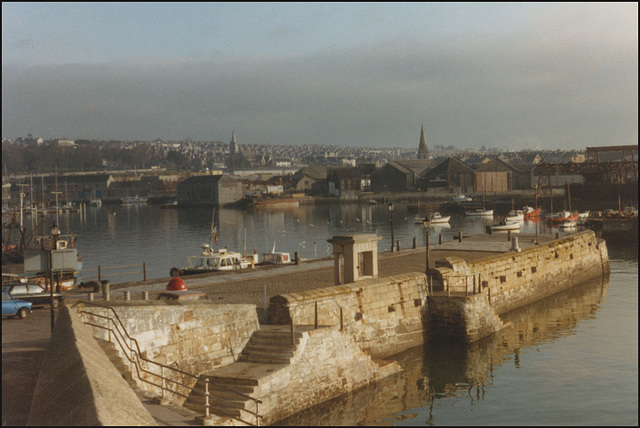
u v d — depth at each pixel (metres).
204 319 26.30
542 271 53.91
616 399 29.00
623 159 143.38
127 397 14.27
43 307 30.83
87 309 22.69
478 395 29.80
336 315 32.28
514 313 47.78
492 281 46.53
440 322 38.28
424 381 31.73
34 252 22.39
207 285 39.25
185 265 81.50
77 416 11.89
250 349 27.59
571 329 42.34
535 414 27.38
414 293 37.78
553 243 56.56
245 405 23.09
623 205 139.50
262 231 126.62
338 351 29.02
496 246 59.88
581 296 54.47
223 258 59.31
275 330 28.44
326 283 40.31
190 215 182.62
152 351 24.17
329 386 28.06
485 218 151.50
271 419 24.47
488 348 37.53
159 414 20.00
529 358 35.56
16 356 19.95
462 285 42.72
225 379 24.55
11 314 27.62
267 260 63.25
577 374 32.62
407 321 36.84
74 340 16.67
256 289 38.16
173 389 24.27
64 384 13.80
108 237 120.88
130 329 23.58
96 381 13.55
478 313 38.44
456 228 126.19
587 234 64.00
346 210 189.12
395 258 52.78
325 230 126.25
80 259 61.03
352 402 28.56
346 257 35.66
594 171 147.00
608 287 58.56
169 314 24.95
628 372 32.78
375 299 34.84
